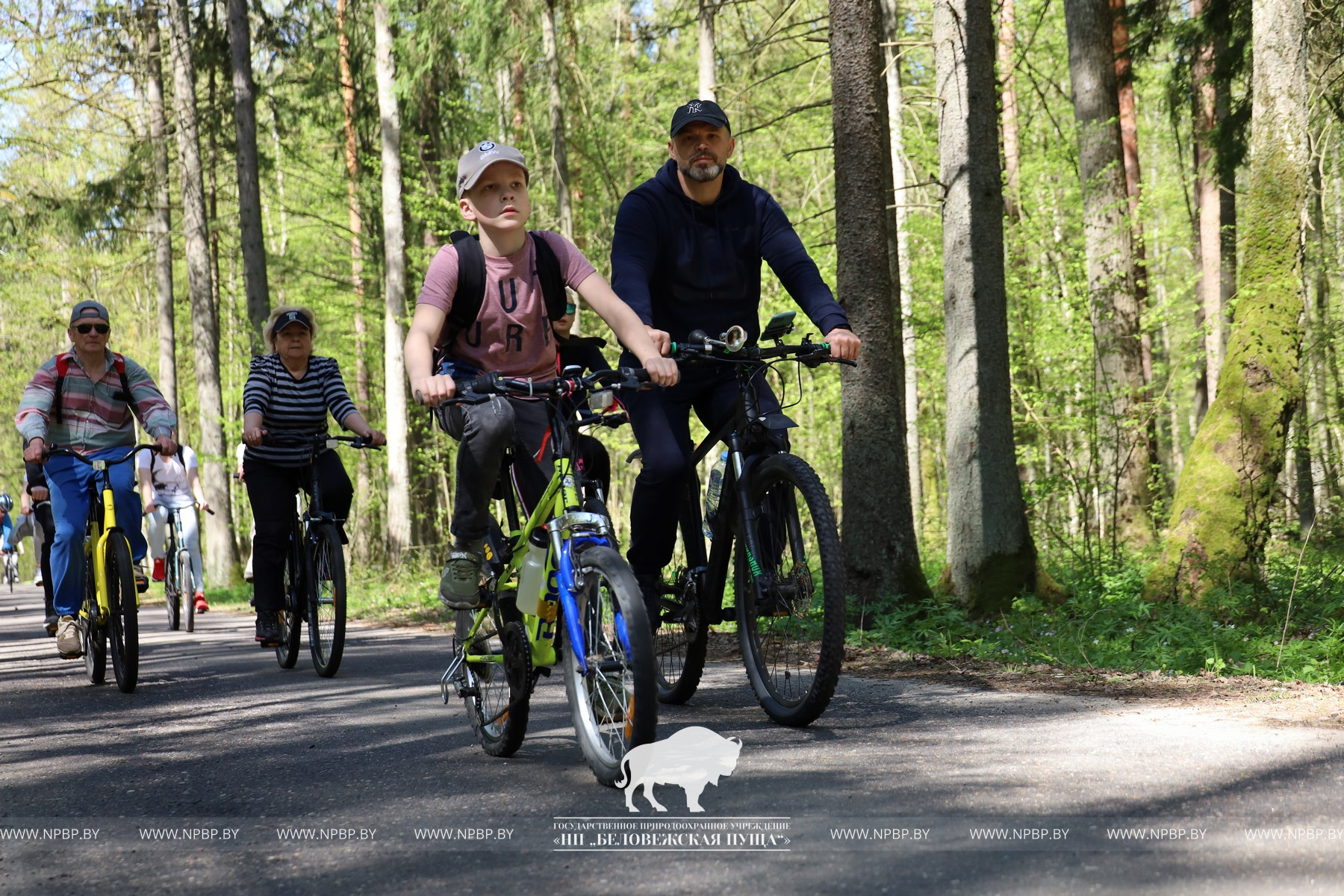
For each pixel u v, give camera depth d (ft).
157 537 37.14
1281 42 27.73
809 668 14.98
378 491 81.20
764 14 61.31
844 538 28.09
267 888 9.07
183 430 120.88
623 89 72.33
